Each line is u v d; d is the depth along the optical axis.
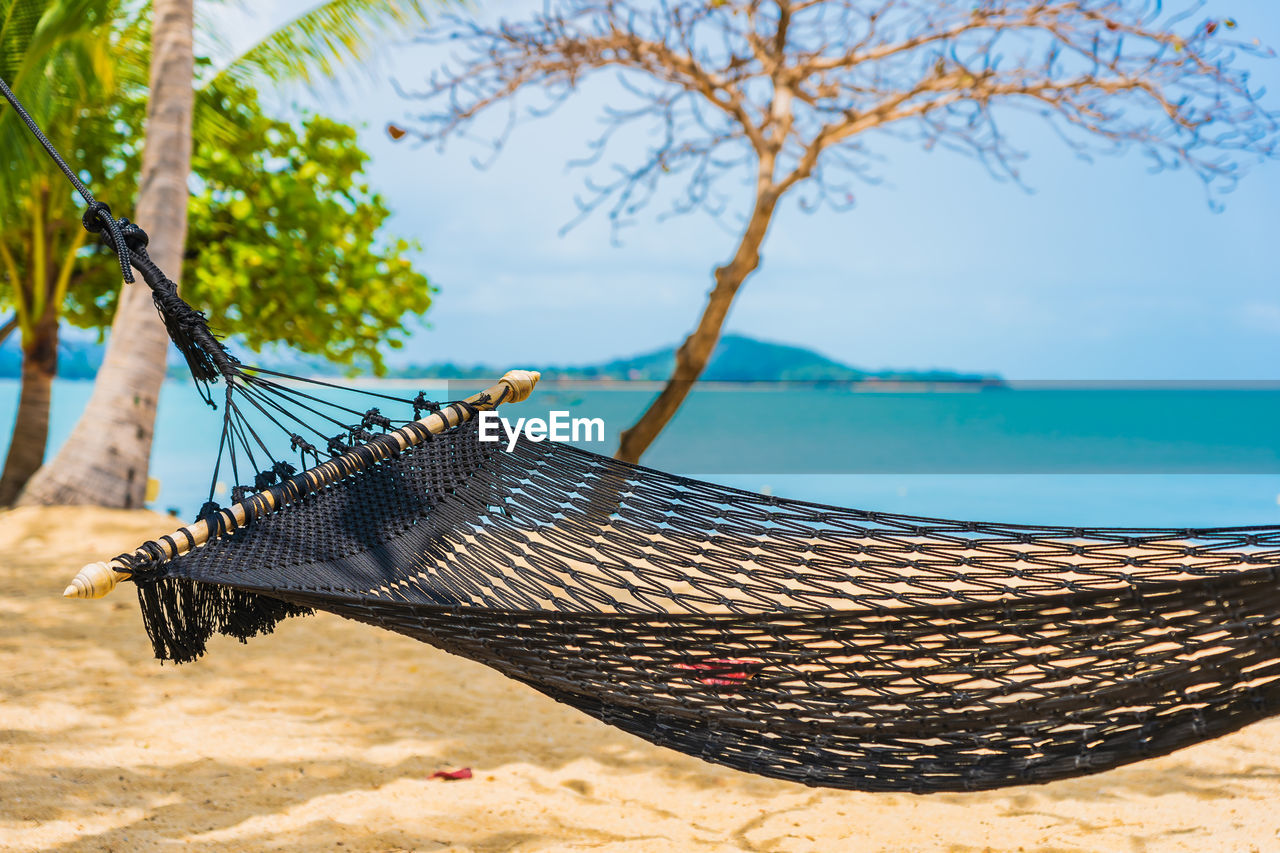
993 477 22.38
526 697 4.09
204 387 2.41
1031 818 2.94
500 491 2.62
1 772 2.95
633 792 3.15
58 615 4.94
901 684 1.95
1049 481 21.34
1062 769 1.87
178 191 7.79
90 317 11.52
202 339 2.36
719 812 3.00
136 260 2.39
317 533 2.33
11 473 10.30
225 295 10.34
